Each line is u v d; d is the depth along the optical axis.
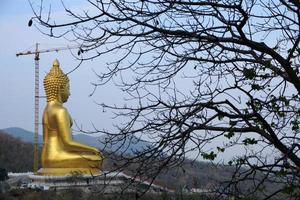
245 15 9.09
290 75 9.78
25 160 81.56
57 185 44.28
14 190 45.16
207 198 9.91
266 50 9.61
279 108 10.55
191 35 9.30
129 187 9.48
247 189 9.91
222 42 9.70
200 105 9.55
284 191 9.43
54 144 49.84
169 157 9.31
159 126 9.38
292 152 9.84
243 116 9.83
